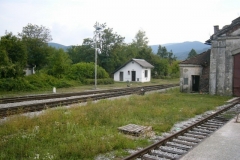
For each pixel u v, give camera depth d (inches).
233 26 905.5
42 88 1100.5
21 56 1227.9
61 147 289.7
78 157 270.1
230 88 922.7
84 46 2297.0
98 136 342.3
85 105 597.3
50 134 342.3
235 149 291.6
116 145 304.2
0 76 1003.9
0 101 650.8
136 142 325.4
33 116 465.7
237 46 903.1
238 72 907.4
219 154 274.4
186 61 1065.5
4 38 1189.1
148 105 630.5
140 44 3324.3
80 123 408.8
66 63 1449.3
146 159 261.1
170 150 291.4
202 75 1027.3
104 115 463.5
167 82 1937.7
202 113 555.5
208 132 380.2
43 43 1715.1
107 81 1604.3
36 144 304.0
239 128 395.2
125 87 1342.3
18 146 291.0
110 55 2228.1
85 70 1556.3
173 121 455.2
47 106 576.7
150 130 388.5
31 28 1775.3
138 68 1908.2
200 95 928.9
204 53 1080.8
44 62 1679.4
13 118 420.8
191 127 396.8
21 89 1005.8
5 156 259.4
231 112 568.4
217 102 721.6
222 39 935.7
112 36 2250.2
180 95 921.5
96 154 279.9
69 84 1290.6
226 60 931.3
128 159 252.2
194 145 308.2
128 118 469.7
